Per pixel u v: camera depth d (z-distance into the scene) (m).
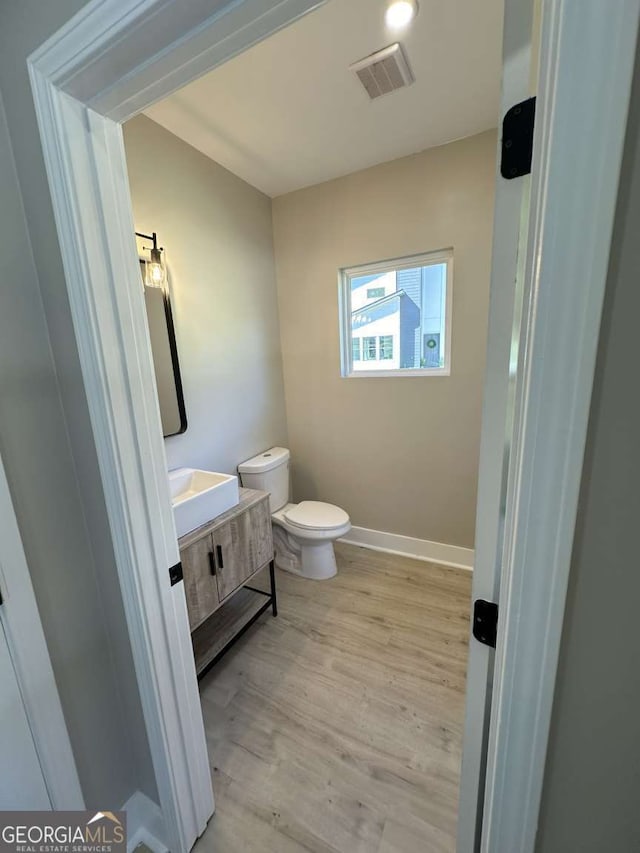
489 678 0.58
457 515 2.37
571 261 0.36
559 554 0.42
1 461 0.82
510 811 0.53
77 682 0.99
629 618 0.40
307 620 1.97
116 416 0.84
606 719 0.44
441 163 1.96
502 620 0.49
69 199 0.74
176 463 1.88
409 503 2.50
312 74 1.39
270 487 2.33
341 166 2.11
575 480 0.40
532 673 0.46
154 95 0.72
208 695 1.55
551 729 0.48
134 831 1.14
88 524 0.99
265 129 1.73
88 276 0.77
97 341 0.80
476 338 2.08
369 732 1.38
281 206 2.44
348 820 1.12
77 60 0.65
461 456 2.27
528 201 0.42
